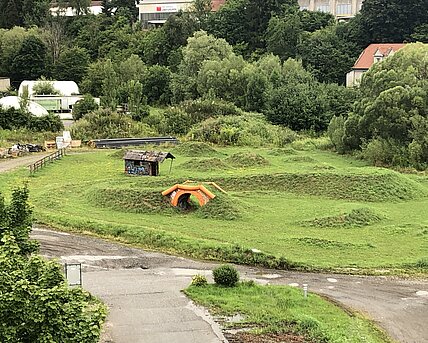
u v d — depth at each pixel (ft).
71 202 163.53
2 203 82.07
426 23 453.99
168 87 418.51
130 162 203.62
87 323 51.65
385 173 182.80
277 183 184.03
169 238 127.03
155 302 90.43
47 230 137.59
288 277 106.52
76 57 479.41
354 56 443.73
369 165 236.02
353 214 144.05
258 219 146.20
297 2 536.83
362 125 253.65
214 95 361.51
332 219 141.79
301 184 181.78
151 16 572.51
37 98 391.45
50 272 53.57
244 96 371.15
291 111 333.62
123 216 148.77
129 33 522.88
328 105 342.44
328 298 95.61
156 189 161.48
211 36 414.21
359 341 75.97
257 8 491.31
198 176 193.57
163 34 486.79
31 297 49.70
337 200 170.81
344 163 241.14
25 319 49.11
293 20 458.50
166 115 329.72
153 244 126.62
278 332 78.69
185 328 79.92
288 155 250.57
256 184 184.34
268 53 445.37
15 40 483.51
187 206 155.22
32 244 80.38
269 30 469.57
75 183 186.80
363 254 119.85
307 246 124.16
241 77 374.63
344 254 119.85
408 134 238.68
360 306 92.43
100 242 128.77
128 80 405.18
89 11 582.76
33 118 307.78
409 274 109.09
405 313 89.81
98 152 262.67
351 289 100.48
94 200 162.71
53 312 50.19
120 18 547.49
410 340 80.12
